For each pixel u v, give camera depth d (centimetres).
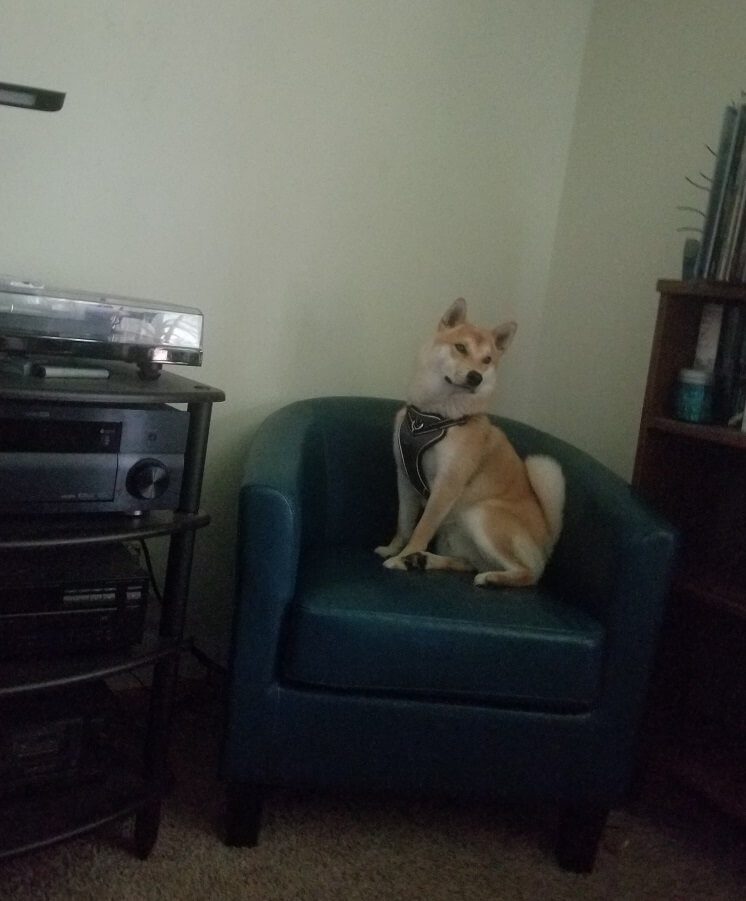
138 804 128
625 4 212
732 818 157
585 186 221
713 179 155
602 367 214
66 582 118
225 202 180
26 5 152
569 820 146
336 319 200
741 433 148
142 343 127
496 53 211
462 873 142
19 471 111
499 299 225
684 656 177
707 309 165
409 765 138
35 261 162
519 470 181
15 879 127
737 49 184
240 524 132
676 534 140
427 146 205
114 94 163
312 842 145
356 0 188
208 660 188
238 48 175
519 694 137
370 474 189
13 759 122
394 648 133
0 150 155
